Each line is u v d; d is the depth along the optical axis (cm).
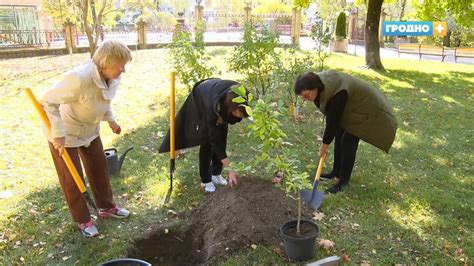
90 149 371
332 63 1505
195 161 537
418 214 428
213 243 360
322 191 426
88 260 345
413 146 642
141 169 512
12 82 1043
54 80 1083
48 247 360
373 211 430
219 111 364
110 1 1880
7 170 510
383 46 2722
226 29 2953
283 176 470
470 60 1953
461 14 1466
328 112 414
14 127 675
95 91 330
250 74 795
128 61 327
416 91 1080
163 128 679
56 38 1945
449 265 347
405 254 360
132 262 298
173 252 383
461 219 426
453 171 553
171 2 4403
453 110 889
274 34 797
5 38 1767
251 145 603
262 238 362
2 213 409
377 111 443
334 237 379
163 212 418
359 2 1755
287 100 833
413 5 1608
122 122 713
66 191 360
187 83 699
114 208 403
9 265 336
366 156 586
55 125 316
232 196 404
